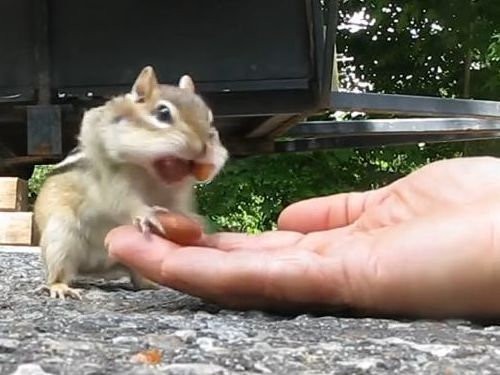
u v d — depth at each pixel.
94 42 0.65
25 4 0.65
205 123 0.31
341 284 0.25
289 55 0.64
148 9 0.65
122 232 0.27
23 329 0.21
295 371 0.17
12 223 0.59
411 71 1.24
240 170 1.08
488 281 0.23
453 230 0.24
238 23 0.65
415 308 0.24
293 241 0.28
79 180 0.33
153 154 0.30
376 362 0.18
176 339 0.21
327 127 0.79
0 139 0.76
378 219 0.28
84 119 0.33
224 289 0.26
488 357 0.19
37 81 0.65
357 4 1.22
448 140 0.83
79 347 0.19
